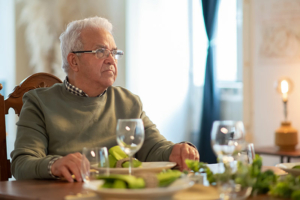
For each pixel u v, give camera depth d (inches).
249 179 35.7
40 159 52.6
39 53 161.6
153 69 190.2
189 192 36.9
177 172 39.0
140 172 46.9
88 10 174.2
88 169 40.8
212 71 177.2
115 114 72.7
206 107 177.6
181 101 191.0
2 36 164.1
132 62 189.3
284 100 145.9
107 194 32.8
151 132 72.5
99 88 71.7
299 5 151.7
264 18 161.2
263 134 163.3
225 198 34.0
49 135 65.7
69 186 44.4
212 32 177.0
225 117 178.5
